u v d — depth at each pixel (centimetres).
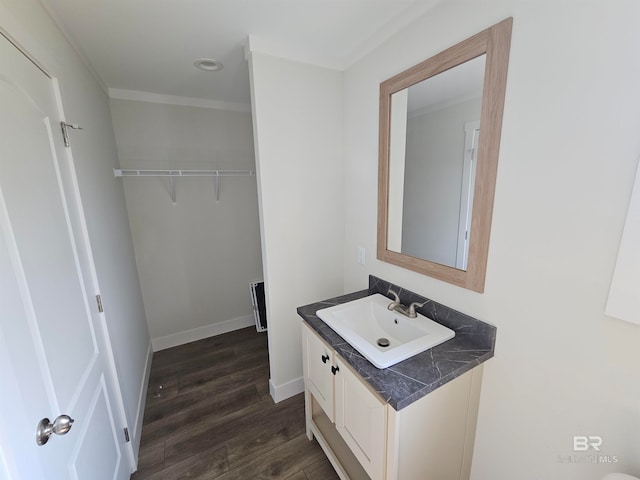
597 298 82
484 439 120
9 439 60
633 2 69
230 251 285
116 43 147
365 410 108
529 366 101
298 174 178
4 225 69
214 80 203
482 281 113
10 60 80
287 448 161
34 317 77
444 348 115
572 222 85
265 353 256
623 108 72
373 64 157
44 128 99
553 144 87
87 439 103
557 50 84
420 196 139
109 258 157
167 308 264
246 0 117
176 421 182
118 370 146
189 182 256
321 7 125
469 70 109
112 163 199
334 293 207
